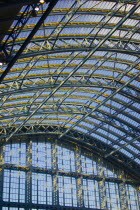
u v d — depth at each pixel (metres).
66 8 33.69
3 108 45.50
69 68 43.03
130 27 38.84
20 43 33.97
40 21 27.09
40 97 48.22
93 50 36.62
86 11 34.62
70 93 46.91
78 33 37.81
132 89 48.38
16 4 23.86
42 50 33.91
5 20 25.47
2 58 29.27
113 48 37.34
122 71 45.12
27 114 46.53
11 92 38.84
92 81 47.47
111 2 34.94
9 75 41.59
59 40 37.69
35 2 25.11
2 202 49.31
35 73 42.88
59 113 49.25
